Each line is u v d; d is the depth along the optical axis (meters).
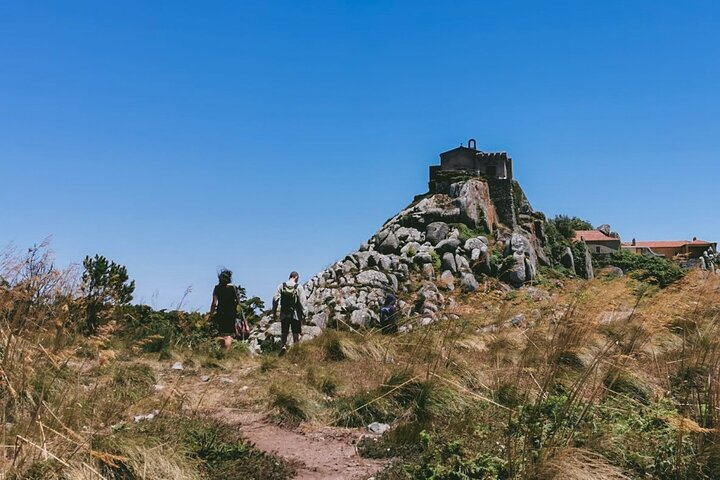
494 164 44.72
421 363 9.89
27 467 4.98
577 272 43.91
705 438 6.02
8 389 6.16
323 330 14.59
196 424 7.24
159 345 13.55
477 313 12.14
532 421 6.50
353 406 8.86
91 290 11.59
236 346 15.24
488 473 5.83
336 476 6.49
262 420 8.54
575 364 9.16
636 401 7.78
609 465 5.90
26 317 7.19
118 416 6.69
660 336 9.98
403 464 6.59
